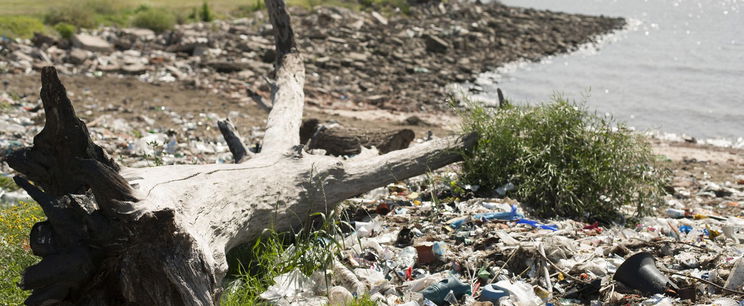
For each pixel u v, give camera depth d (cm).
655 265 503
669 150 1533
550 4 5681
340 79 2217
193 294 378
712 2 5856
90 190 411
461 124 892
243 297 457
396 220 668
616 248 569
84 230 372
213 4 3531
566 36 3597
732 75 2727
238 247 545
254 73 2111
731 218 791
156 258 372
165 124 1341
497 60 2869
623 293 480
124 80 1844
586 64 2941
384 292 488
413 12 3766
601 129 805
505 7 4312
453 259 541
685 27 4238
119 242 365
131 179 452
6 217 607
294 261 501
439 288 477
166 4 3391
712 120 2053
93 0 3014
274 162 596
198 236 412
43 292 366
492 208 706
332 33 2897
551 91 2402
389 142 991
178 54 2288
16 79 1706
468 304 457
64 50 2189
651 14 4997
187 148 1108
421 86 2270
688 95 2373
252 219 523
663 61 3041
